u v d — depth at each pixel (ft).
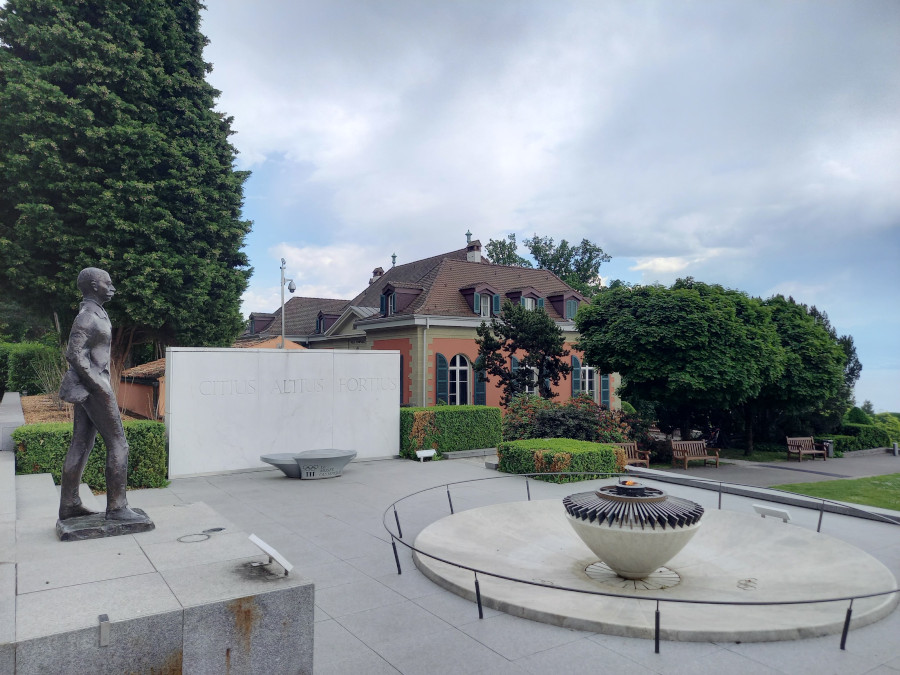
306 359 51.19
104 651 11.97
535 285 118.73
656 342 64.80
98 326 18.79
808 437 79.92
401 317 95.91
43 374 70.90
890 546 27.61
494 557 25.40
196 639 12.97
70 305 64.75
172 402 45.01
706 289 69.51
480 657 16.69
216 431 46.80
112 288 19.52
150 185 66.18
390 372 55.93
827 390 75.97
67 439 37.81
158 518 20.49
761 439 87.66
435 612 19.94
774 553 25.67
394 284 100.58
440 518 32.19
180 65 74.64
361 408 54.24
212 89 77.10
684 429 75.15
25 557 16.24
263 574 15.06
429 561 24.31
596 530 21.45
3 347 96.73
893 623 18.99
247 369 48.32
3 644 11.01
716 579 22.91
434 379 95.30
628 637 17.92
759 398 77.92
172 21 73.41
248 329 155.53
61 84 65.77
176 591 13.78
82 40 64.59
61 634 11.53
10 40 66.64
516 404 64.85
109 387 19.01
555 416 58.44
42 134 63.00
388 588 22.27
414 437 55.72
